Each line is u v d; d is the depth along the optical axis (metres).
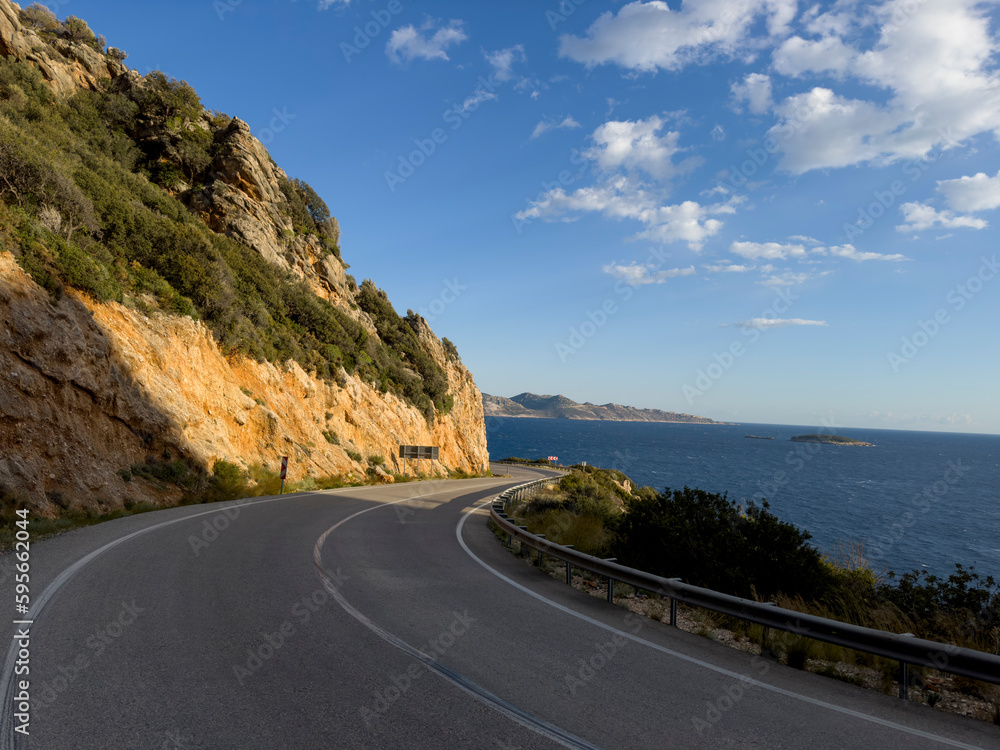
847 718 4.24
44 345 12.50
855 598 7.76
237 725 3.54
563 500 20.36
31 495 10.49
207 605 6.03
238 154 33.38
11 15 28.66
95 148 27.66
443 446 45.41
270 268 31.27
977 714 4.71
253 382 23.30
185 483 16.06
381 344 42.56
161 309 19.03
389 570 8.66
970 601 7.52
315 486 22.34
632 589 8.98
